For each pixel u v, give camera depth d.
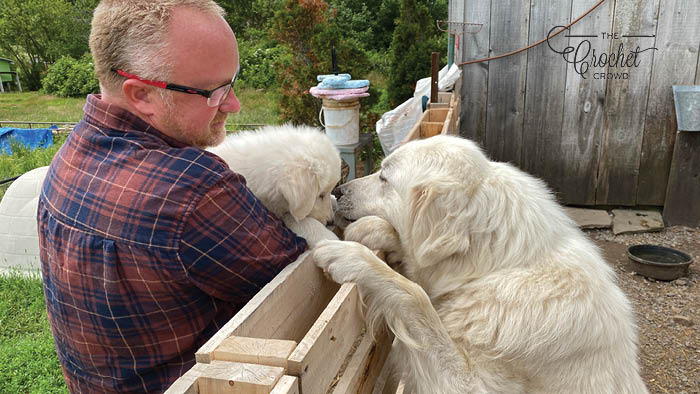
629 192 6.44
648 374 3.72
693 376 3.67
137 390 1.45
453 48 6.72
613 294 1.95
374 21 25.89
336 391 1.29
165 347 1.43
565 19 6.09
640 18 5.89
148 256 1.32
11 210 5.84
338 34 10.92
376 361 1.75
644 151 6.27
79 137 1.47
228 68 1.48
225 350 0.98
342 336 1.30
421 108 5.91
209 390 0.93
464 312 1.84
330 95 5.93
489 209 1.91
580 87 6.25
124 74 1.39
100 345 1.43
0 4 37.84
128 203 1.32
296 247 1.64
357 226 2.15
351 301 1.41
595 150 6.41
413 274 2.12
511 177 2.08
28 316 4.80
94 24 1.41
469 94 6.63
